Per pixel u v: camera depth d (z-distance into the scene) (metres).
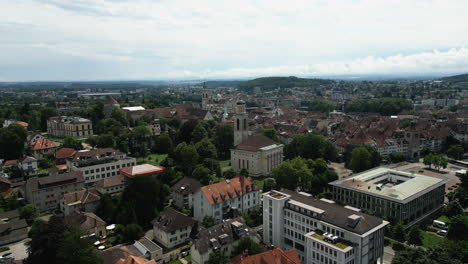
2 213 137.38
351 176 178.75
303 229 116.75
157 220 131.38
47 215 151.25
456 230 122.81
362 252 99.12
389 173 184.25
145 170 175.12
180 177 180.88
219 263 97.38
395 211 142.12
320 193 171.88
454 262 91.88
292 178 169.00
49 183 157.50
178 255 117.44
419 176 172.62
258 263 94.00
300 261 109.00
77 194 151.88
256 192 155.62
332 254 98.56
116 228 130.75
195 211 145.62
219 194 142.25
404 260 96.00
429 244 125.50
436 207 164.75
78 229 106.50
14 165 197.00
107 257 100.06
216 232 112.56
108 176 187.00
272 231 126.94
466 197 160.50
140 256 109.44
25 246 124.25
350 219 103.31
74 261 93.75
